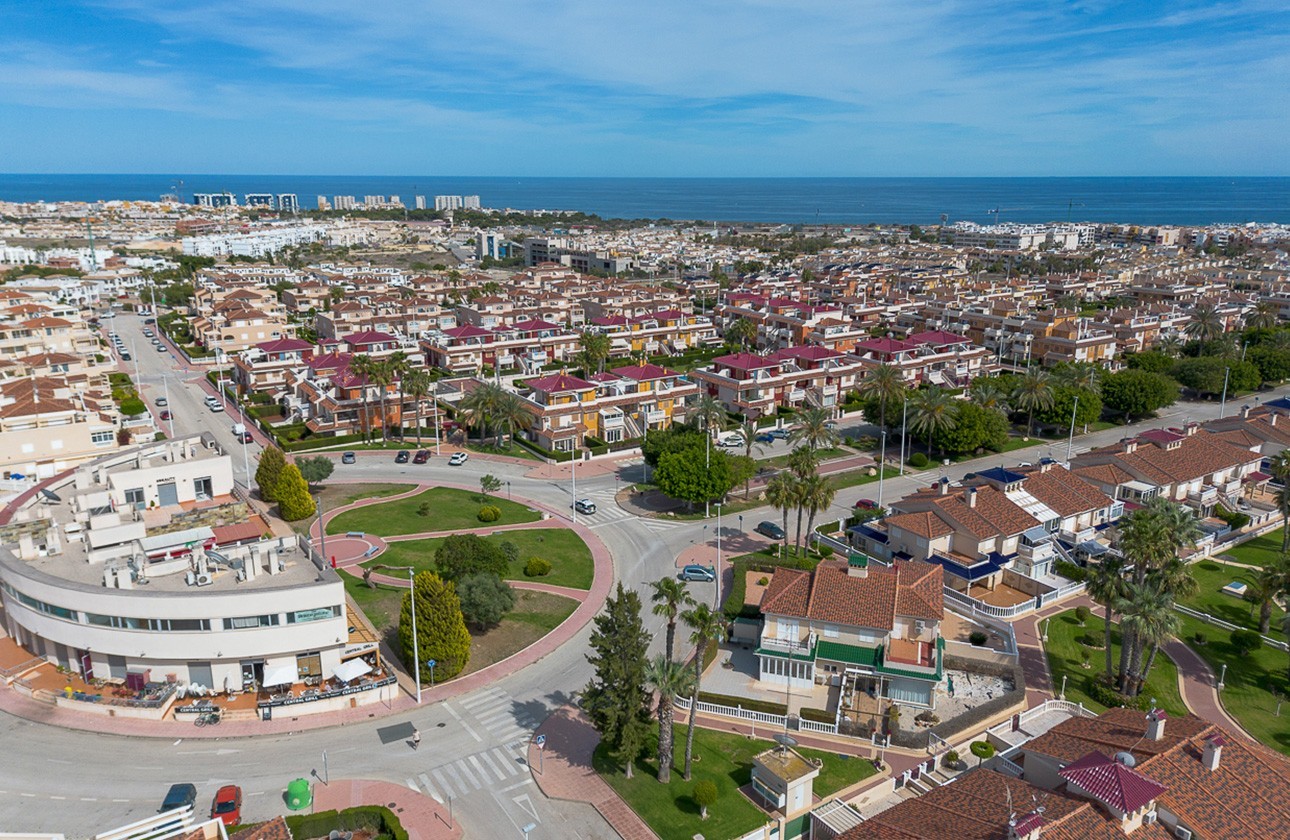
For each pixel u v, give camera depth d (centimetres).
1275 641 8206
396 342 18212
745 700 7012
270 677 6781
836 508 11606
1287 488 9869
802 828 5709
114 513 7681
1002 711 6875
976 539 9062
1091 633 8319
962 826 4731
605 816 5650
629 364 19488
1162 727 5466
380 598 8600
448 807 5703
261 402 16275
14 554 7300
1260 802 4906
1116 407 15625
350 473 12800
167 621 6594
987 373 18538
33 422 11600
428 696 7031
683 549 10206
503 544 9588
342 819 5419
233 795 5541
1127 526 7400
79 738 6353
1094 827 4612
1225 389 16188
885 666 7019
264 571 7188
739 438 14138
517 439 14525
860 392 16225
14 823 5434
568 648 7856
